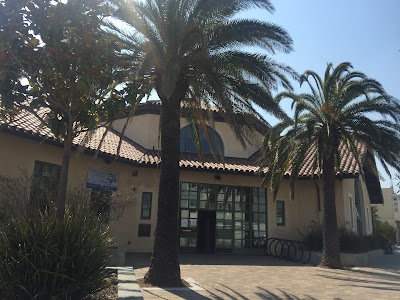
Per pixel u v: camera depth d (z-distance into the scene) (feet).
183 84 36.65
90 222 23.71
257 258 62.80
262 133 56.03
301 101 51.06
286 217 71.56
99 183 55.11
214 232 68.18
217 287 34.17
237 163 70.33
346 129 51.93
